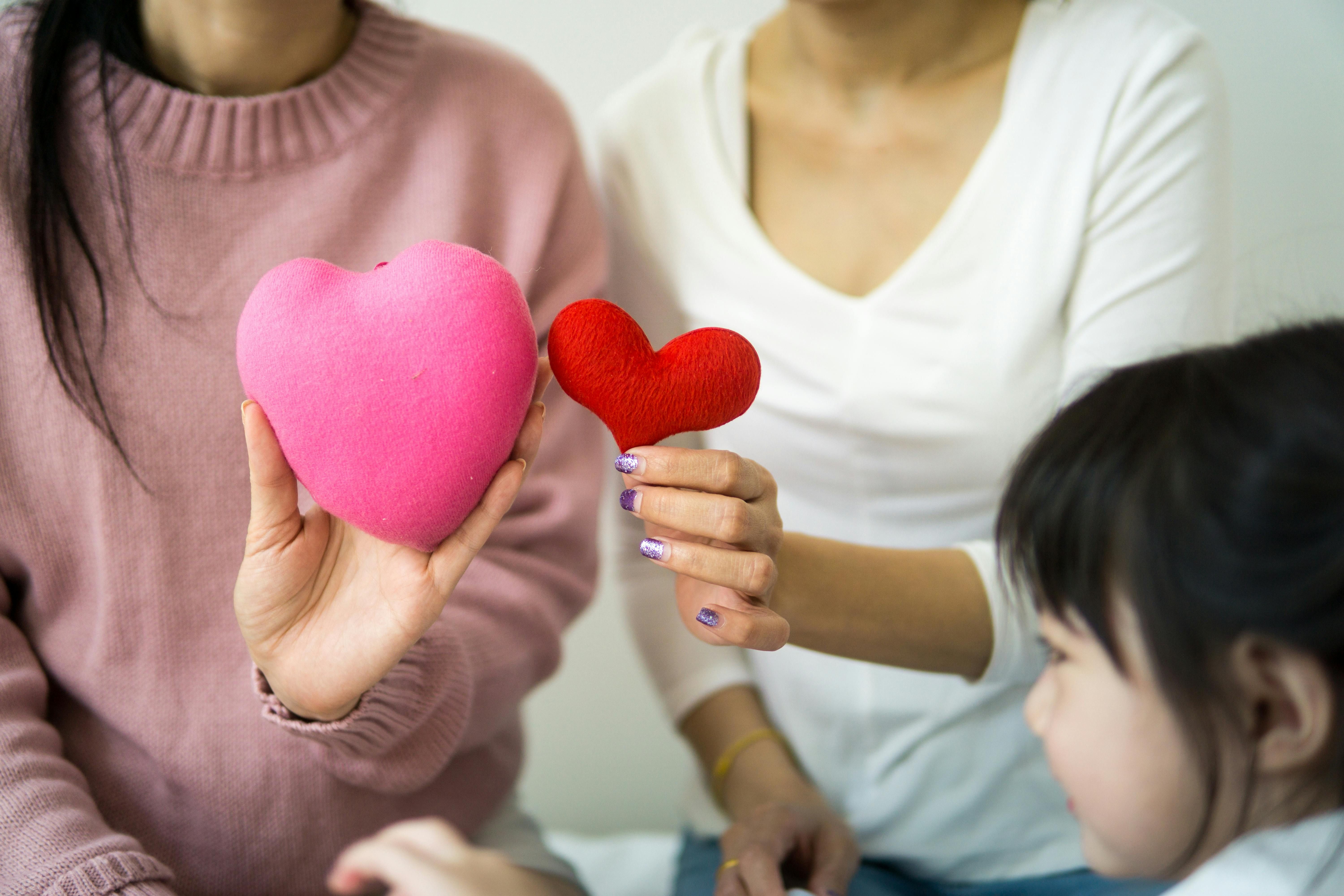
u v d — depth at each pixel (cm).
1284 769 50
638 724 137
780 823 77
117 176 71
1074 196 80
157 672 72
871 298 85
